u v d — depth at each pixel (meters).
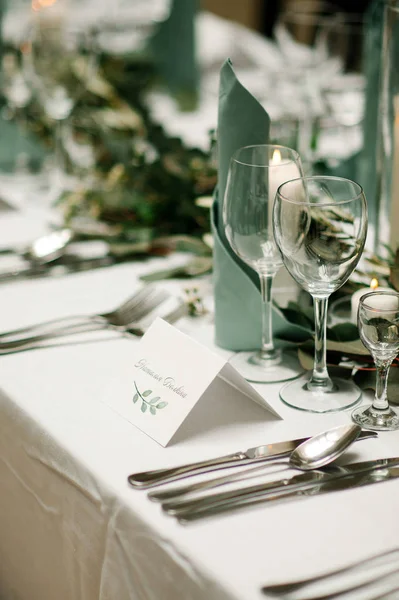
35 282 1.25
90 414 0.87
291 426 0.83
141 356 0.89
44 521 0.90
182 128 1.86
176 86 2.17
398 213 0.98
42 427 0.86
